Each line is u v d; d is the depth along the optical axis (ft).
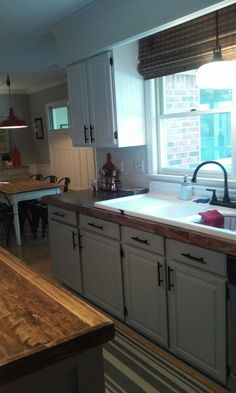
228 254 5.81
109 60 10.02
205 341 6.65
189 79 10.06
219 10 8.02
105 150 12.46
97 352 3.59
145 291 7.89
